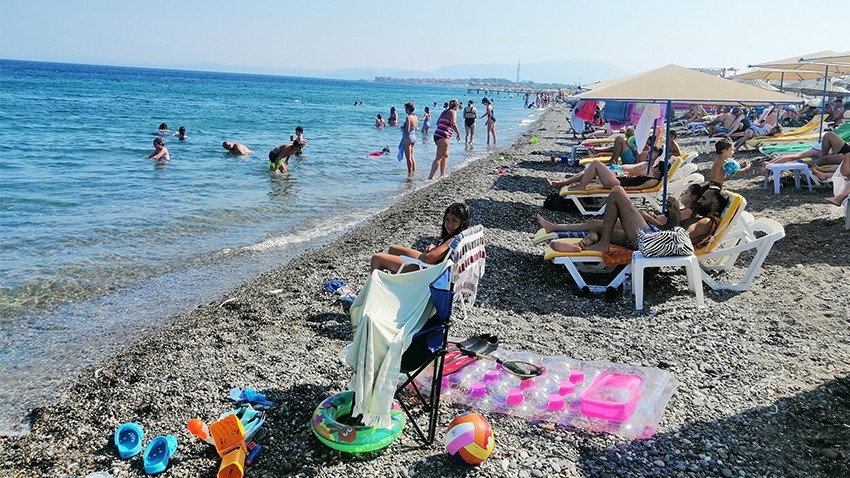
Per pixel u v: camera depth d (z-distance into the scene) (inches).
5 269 301.9
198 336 217.0
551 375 176.1
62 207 434.3
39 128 952.3
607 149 639.8
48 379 193.2
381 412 131.1
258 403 164.7
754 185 497.7
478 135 1214.9
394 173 663.8
